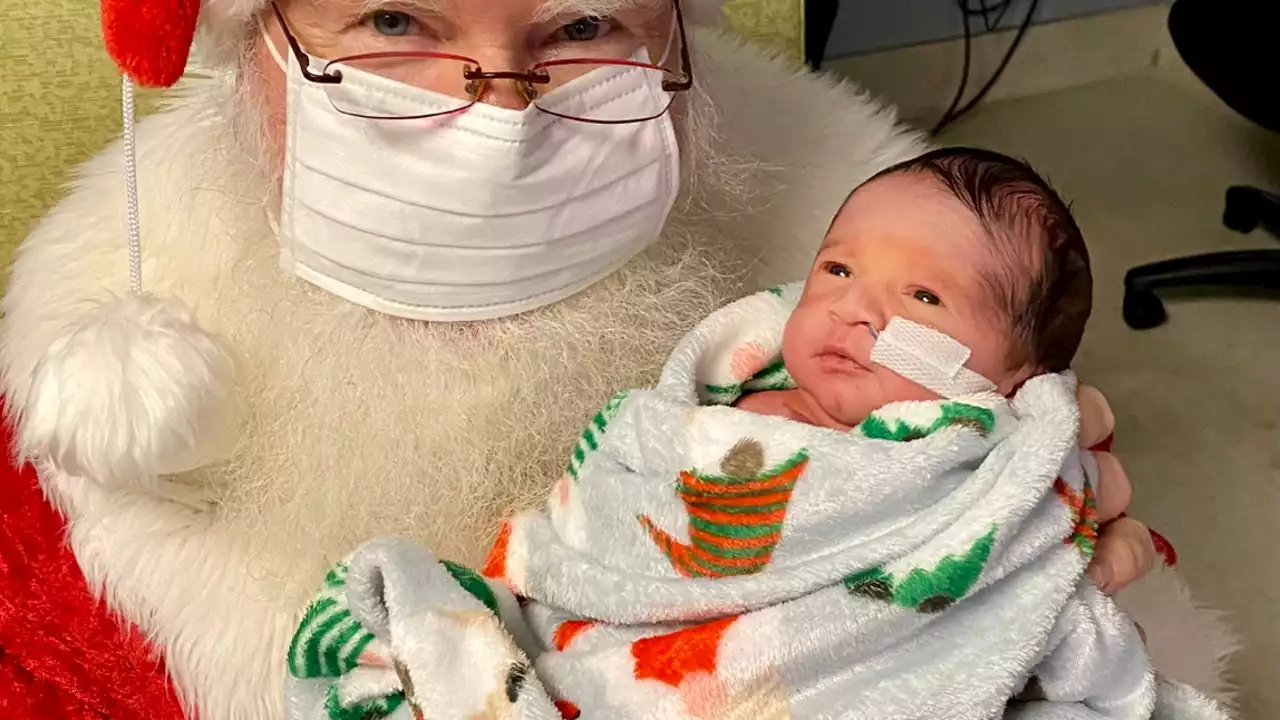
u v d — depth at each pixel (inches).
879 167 34.9
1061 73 88.4
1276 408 60.4
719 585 23.5
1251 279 64.8
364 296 27.3
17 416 29.8
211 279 29.2
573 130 25.7
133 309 25.5
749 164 32.1
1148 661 24.1
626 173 27.0
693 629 23.8
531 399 28.5
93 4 34.3
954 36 84.4
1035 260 25.2
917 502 23.3
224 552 28.3
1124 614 24.0
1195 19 59.8
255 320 28.1
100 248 30.5
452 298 27.0
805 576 23.0
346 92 24.5
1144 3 87.6
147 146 31.8
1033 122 85.0
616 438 26.4
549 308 28.4
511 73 24.0
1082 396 27.0
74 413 24.1
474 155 24.5
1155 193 76.5
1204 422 59.9
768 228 34.0
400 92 24.3
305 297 27.8
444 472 28.3
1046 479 22.3
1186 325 66.0
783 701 23.0
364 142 25.0
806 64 40.4
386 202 25.4
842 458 23.6
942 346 24.7
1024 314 25.3
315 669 26.0
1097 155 80.8
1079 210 75.2
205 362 25.2
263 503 28.2
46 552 29.6
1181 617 32.8
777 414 26.9
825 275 26.5
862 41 82.8
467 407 28.0
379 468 27.9
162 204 30.4
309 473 27.9
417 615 23.8
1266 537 53.7
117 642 28.7
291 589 28.2
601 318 29.0
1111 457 27.1
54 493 29.5
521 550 26.4
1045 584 22.9
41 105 35.3
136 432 24.2
